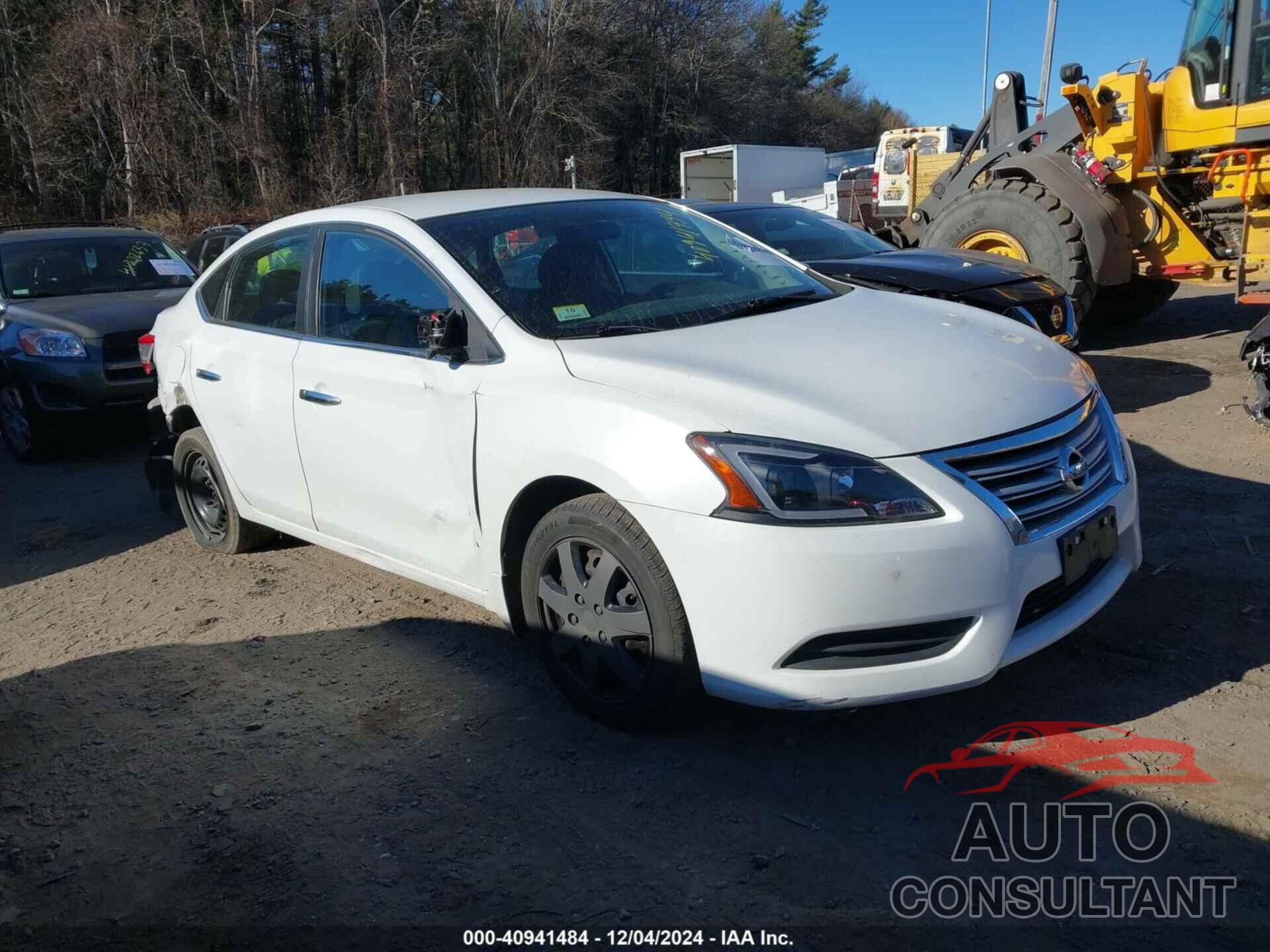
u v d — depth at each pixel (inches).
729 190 1214.3
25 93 1238.9
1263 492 202.7
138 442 340.8
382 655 161.0
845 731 128.3
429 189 1585.9
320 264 171.2
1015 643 115.0
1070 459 120.7
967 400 118.8
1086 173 354.0
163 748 138.1
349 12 1433.3
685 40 2030.0
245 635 173.5
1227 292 498.9
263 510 189.8
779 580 108.4
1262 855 101.3
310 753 133.3
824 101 2755.9
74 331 304.7
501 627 168.2
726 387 118.3
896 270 271.3
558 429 125.3
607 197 177.0
